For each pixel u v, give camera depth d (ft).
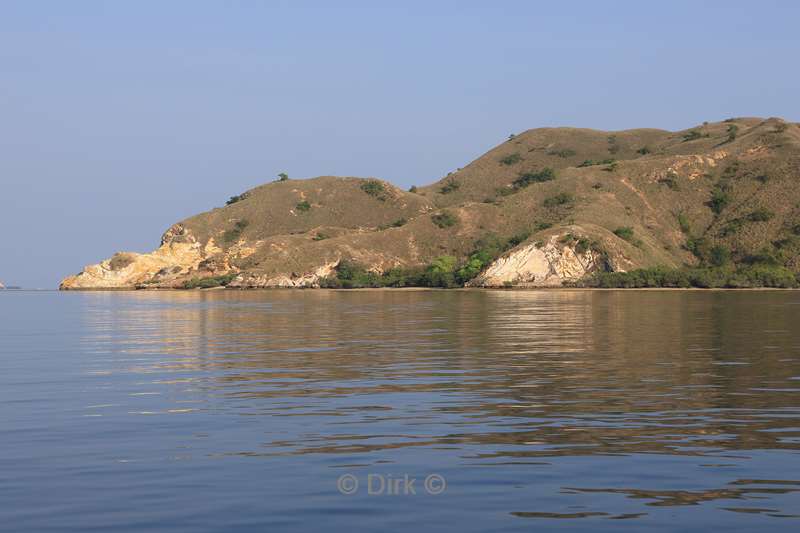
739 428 57.00
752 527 36.52
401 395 72.69
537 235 559.79
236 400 70.79
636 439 53.67
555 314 214.07
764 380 80.64
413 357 105.81
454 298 362.53
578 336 138.10
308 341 134.21
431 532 36.19
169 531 36.70
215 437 55.26
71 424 60.23
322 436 55.21
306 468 46.75
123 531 36.73
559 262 537.65
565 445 52.01
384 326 171.32
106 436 55.88
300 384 80.64
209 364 100.32
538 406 66.39
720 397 70.28
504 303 296.71
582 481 43.78
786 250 586.45
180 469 46.85
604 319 188.96
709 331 147.54
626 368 91.30
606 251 544.21
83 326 189.26
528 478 44.42
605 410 64.34
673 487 42.57
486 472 45.62
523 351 111.96
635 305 270.26
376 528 36.78
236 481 44.27
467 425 58.59
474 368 92.58
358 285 605.73
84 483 44.24
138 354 114.93
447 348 117.80
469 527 36.81
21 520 38.29
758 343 121.70
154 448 52.11
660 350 111.75
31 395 74.79
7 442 54.19
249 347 124.06
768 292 449.48
